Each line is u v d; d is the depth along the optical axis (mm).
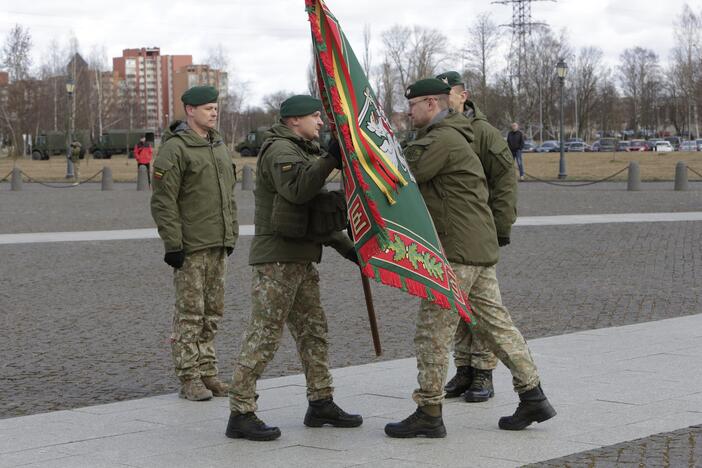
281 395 7199
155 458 5594
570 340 9016
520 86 97812
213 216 7230
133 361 8594
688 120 119250
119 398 7301
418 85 6137
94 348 9148
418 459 5488
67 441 5980
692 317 10156
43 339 9586
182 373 7160
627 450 5547
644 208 24359
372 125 5562
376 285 12836
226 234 7293
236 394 6008
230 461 5520
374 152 5477
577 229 19516
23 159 89188
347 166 5402
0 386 7691
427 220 5691
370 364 8234
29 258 15953
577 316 10469
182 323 7168
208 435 6117
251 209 25797
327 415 6246
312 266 6207
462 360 7129
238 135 142500
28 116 96750
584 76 119000
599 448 5609
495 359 7000
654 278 13125
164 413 6734
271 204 6020
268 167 5906
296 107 6016
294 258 5973
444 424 6301
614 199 27766
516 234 18812
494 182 6980
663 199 27344
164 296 12164
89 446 5863
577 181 38562
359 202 5410
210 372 7316
